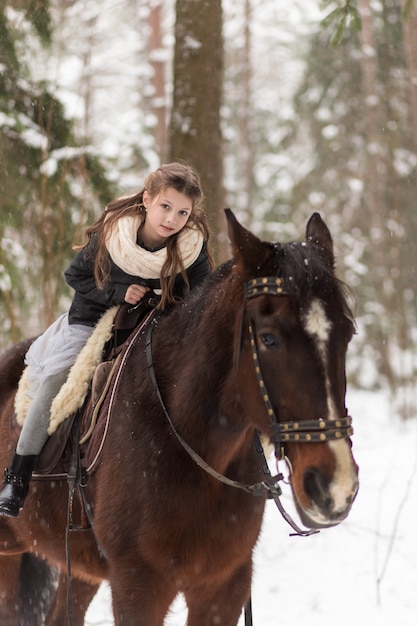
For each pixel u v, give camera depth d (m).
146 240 5.15
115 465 4.72
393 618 7.62
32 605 6.27
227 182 29.30
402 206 24.30
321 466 3.75
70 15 19.64
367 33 23.91
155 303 5.23
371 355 26.41
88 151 11.41
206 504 4.50
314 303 3.82
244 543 4.64
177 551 4.51
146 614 4.56
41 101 10.88
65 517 5.29
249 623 5.09
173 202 4.90
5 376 6.15
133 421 4.74
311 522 3.80
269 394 3.95
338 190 27.05
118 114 33.34
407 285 24.56
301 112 27.81
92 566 5.31
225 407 4.46
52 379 5.24
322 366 3.78
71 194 11.30
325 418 3.77
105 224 5.07
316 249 4.17
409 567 8.99
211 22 10.30
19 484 5.23
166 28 30.92
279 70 37.31
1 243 10.95
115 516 4.64
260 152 33.03
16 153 11.04
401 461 14.06
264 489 4.49
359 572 8.95
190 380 4.59
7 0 11.13
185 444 4.50
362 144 26.45
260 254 4.12
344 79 26.45
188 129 10.23
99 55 30.45
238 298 4.31
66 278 5.37
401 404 21.30
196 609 4.79
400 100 24.36
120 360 5.03
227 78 31.53
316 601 8.19
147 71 28.23
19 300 11.73
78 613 6.27
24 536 5.73
